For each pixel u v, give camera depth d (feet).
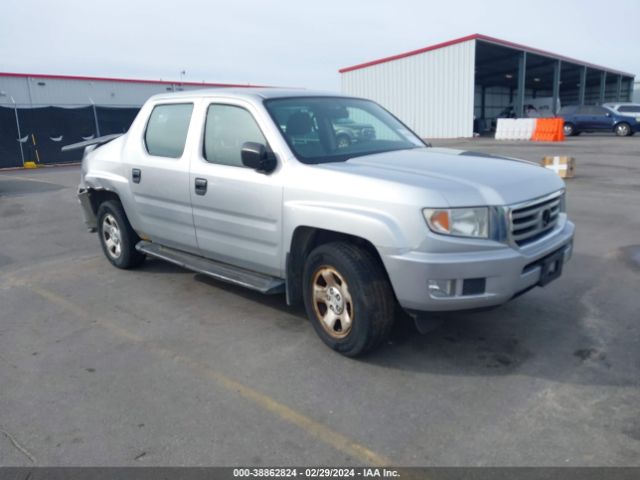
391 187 11.42
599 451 9.23
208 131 15.53
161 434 10.09
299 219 12.82
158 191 16.92
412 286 11.22
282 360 12.87
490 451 9.32
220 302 16.80
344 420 10.38
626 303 15.76
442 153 14.80
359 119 16.10
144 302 17.01
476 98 155.53
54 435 10.16
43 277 20.01
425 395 11.18
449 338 13.76
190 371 12.49
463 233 11.11
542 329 14.19
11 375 12.56
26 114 71.26
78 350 13.76
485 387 11.42
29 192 43.93
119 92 98.17
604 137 85.46
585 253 20.85
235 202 14.37
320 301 13.20
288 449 9.57
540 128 82.07
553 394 11.07
